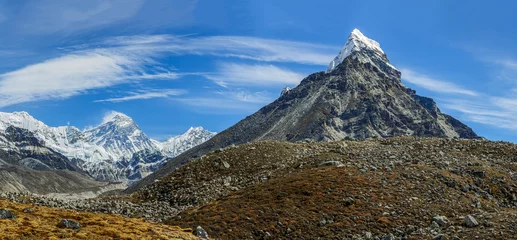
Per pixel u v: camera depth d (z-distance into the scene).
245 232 46.75
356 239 43.25
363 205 50.56
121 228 35.47
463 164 68.12
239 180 72.69
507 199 57.47
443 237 40.03
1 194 59.69
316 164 69.38
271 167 75.94
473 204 52.47
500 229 41.19
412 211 48.88
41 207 40.47
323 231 46.00
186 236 36.97
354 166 64.06
